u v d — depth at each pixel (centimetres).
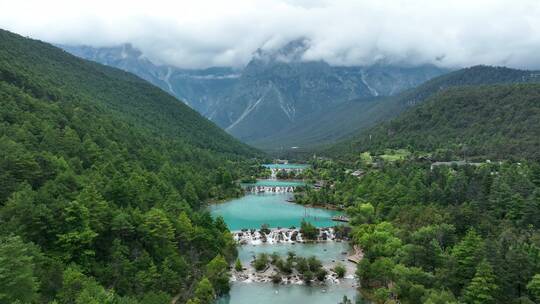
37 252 12656
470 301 13062
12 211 14012
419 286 14250
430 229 18038
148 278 14712
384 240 19938
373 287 17075
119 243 15250
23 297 10469
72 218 14625
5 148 17988
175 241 18275
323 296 16575
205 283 15562
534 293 12531
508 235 16338
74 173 18888
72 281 12081
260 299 16275
